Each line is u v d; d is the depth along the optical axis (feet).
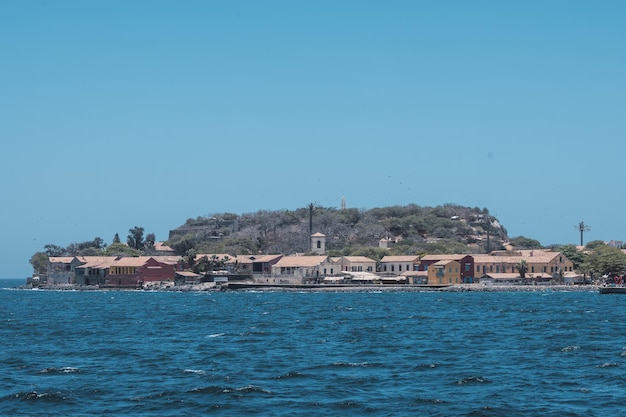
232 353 384.47
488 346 410.11
